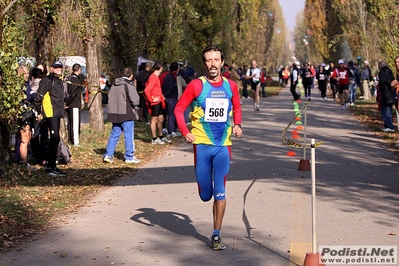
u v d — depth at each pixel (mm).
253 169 12320
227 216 8586
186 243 7324
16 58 11242
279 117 24297
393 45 25016
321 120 22797
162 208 9234
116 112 13398
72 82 15461
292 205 9133
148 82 16500
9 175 11359
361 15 36562
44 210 9141
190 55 35656
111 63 23141
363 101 33094
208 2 37062
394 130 18781
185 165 13188
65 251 7082
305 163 12109
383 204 9102
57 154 13023
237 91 7312
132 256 6832
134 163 13586
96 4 17812
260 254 6785
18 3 13664
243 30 51375
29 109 11945
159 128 16938
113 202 9727
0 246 7285
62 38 15562
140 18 23719
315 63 79688
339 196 9695
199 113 7164
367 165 12648
